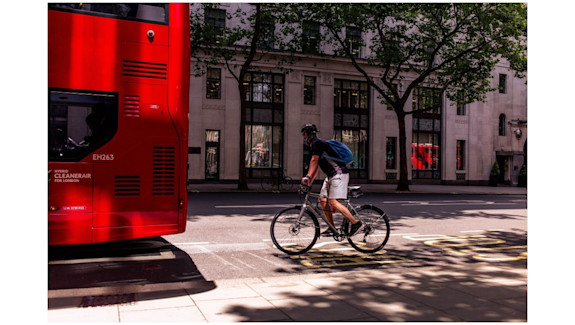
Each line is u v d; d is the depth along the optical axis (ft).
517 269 17.48
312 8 65.57
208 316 11.71
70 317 11.59
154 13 18.67
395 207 43.91
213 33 64.44
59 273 16.80
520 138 109.81
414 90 96.07
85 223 17.15
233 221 31.01
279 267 18.35
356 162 90.99
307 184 20.17
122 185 17.87
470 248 23.70
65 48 16.90
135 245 22.41
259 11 62.59
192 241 23.70
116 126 17.75
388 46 71.77
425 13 66.90
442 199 57.11
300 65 85.61
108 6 17.80
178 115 18.95
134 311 12.14
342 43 71.15
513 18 61.52
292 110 84.89
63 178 16.87
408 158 95.50
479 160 103.86
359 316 11.76
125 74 17.94
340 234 20.76
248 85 82.17
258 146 82.84
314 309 12.33
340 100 90.07
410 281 15.48
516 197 67.46
